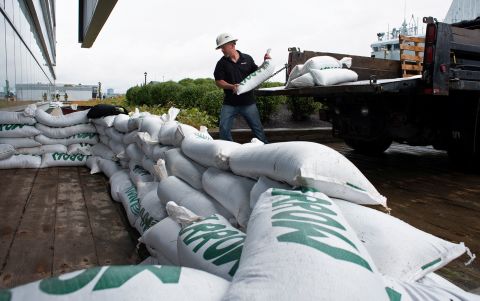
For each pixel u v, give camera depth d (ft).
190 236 5.22
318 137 28.37
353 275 2.92
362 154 22.72
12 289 2.57
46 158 19.17
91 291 2.63
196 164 8.62
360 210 4.92
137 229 9.69
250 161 6.09
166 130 10.91
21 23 33.99
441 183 15.52
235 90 16.90
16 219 10.82
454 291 4.12
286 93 17.84
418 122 16.60
